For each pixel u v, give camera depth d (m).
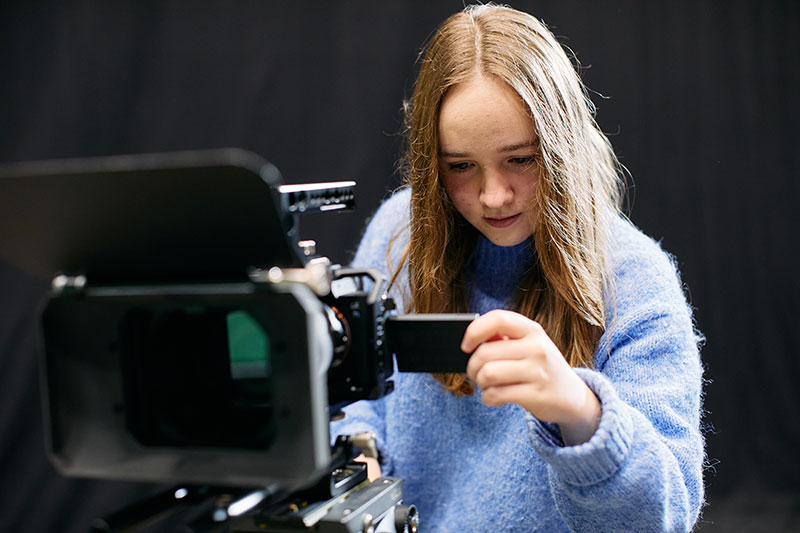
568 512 0.83
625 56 2.42
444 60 0.91
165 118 2.51
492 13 0.95
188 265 0.66
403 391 1.14
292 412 0.59
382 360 0.74
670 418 0.88
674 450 0.86
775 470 2.49
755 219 2.47
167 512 0.66
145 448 0.65
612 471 0.74
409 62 2.44
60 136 2.54
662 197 2.47
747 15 2.40
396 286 1.18
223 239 0.63
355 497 0.76
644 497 0.75
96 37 2.51
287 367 0.59
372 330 0.73
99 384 0.66
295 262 0.65
